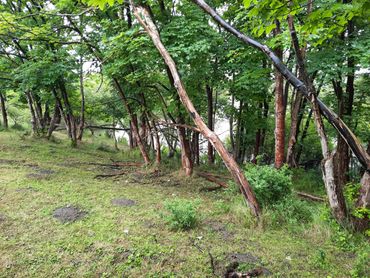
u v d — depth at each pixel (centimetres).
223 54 799
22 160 845
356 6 247
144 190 673
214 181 761
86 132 1950
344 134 353
